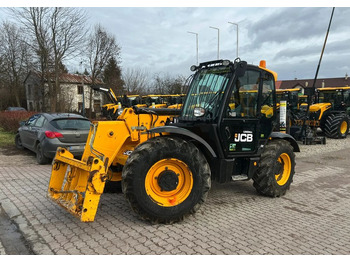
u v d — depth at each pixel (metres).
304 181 6.44
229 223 4.02
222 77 4.57
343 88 14.34
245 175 4.77
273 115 5.07
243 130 4.63
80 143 7.55
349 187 6.01
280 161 5.36
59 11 21.11
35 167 7.36
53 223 3.92
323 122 13.98
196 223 3.99
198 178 3.99
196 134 4.59
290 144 5.55
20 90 37.88
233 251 3.24
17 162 8.00
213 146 4.49
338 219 4.29
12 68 34.06
